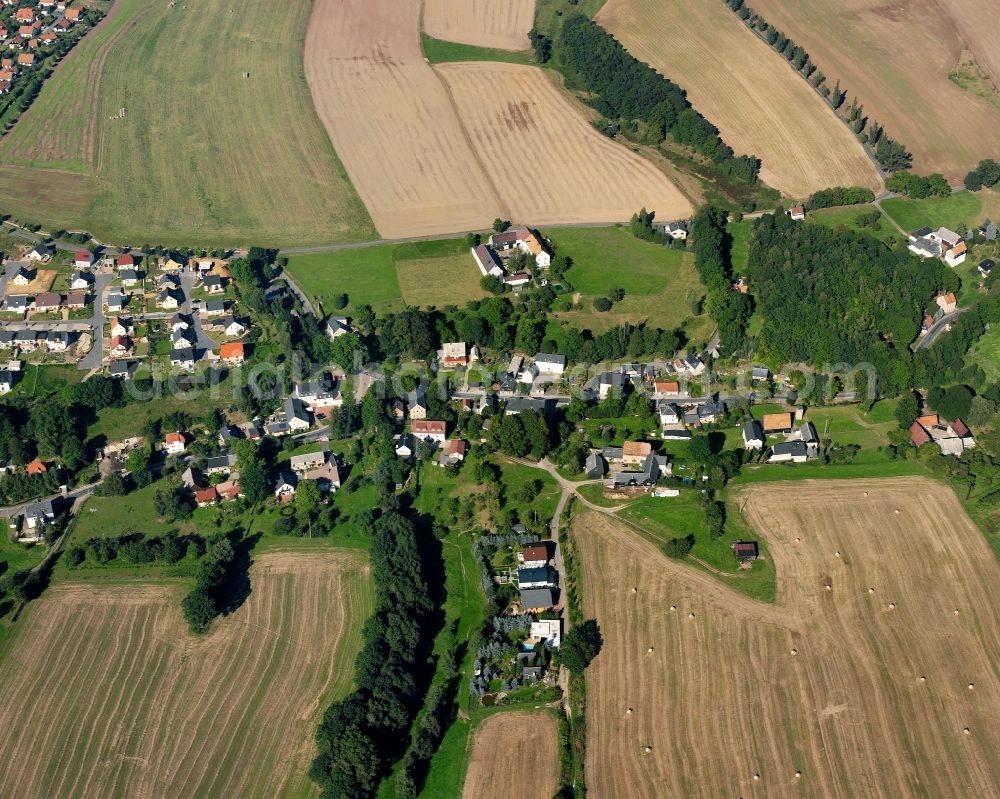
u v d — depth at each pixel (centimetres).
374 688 17725
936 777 16850
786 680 18425
